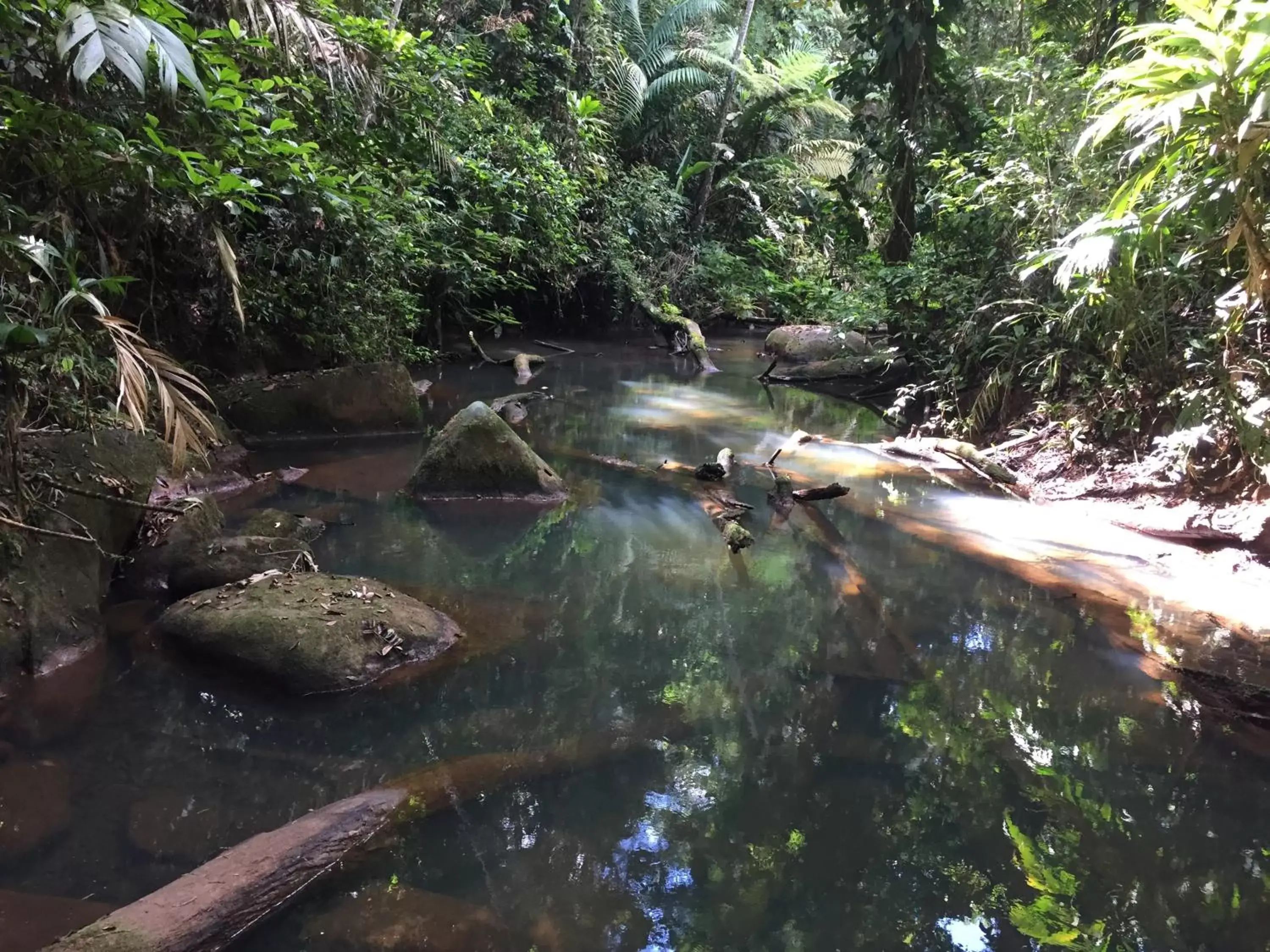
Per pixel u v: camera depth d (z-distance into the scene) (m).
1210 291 4.20
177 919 1.44
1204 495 3.92
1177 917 1.59
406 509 4.16
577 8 11.34
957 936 1.54
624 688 2.51
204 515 3.26
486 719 2.30
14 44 2.41
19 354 2.29
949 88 7.41
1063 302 4.93
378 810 1.84
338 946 1.48
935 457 5.36
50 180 2.69
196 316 4.85
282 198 4.29
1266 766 2.14
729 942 1.51
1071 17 7.41
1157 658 2.73
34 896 1.56
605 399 7.35
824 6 15.95
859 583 3.38
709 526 4.14
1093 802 1.98
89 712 2.25
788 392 8.02
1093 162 5.00
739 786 2.02
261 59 3.87
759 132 14.27
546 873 1.69
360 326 5.65
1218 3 2.75
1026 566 3.56
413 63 5.68
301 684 2.38
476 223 7.84
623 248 11.41
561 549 3.74
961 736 2.28
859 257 9.52
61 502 2.67
